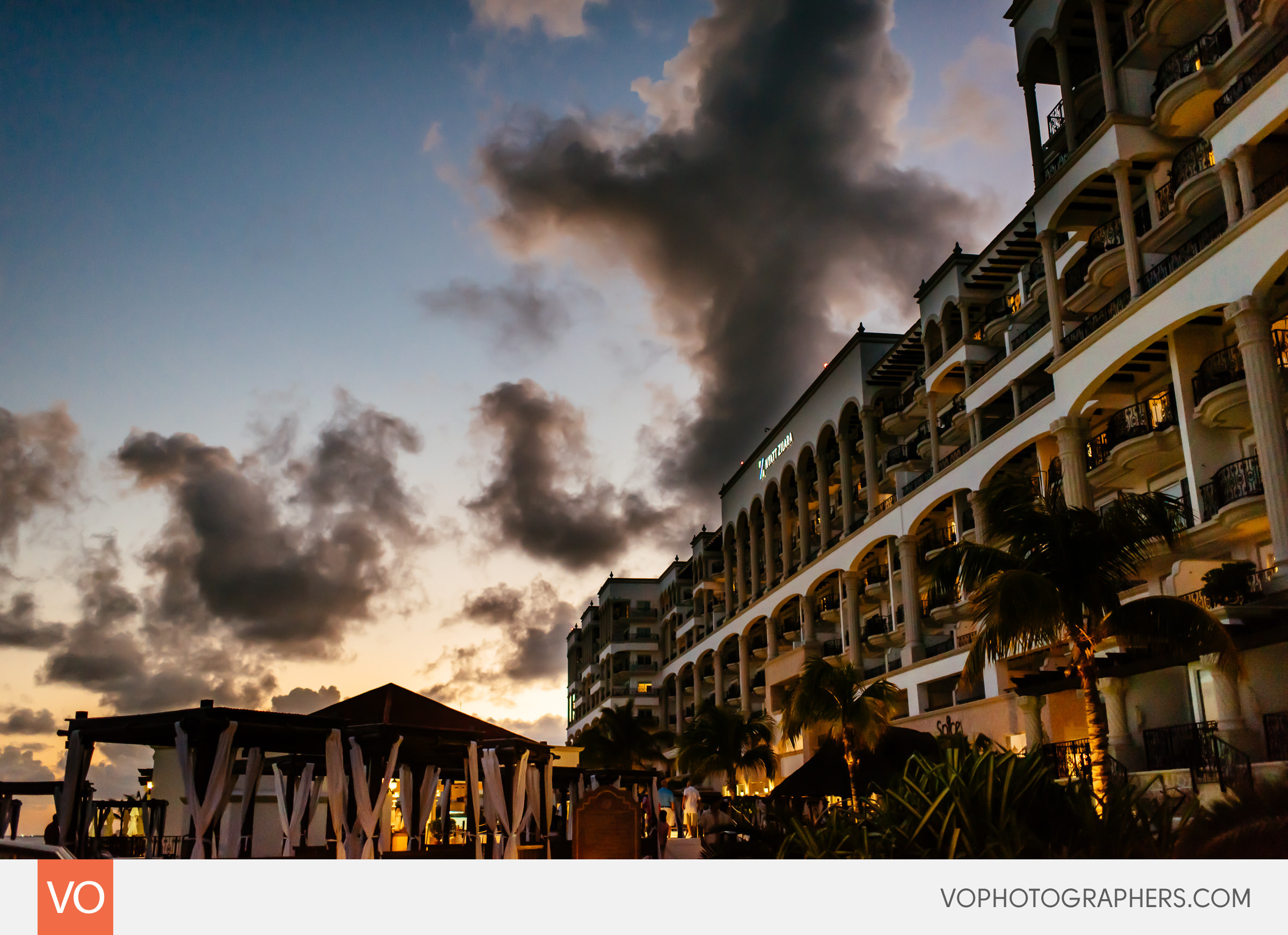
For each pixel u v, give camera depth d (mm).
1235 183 24188
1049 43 33250
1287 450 21797
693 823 34656
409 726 17734
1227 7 25297
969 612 39219
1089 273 30969
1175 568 25578
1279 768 18203
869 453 49094
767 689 59531
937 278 43031
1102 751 17656
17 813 19328
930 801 10844
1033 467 37281
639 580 100750
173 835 22281
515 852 19172
